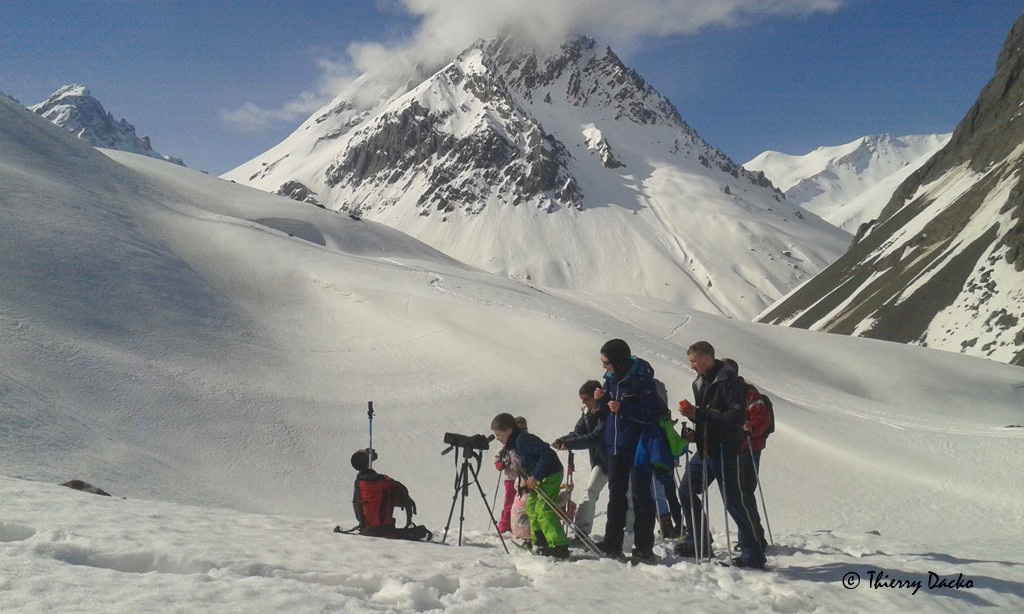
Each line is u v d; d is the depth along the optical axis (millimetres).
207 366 37250
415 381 41344
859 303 147750
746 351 72562
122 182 66125
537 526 10023
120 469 22828
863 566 9547
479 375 42719
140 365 34125
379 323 49812
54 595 5559
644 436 9578
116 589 5855
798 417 41219
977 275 128750
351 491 28562
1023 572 9906
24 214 47156
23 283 38344
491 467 31844
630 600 7281
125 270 45656
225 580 6430
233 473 27109
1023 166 146750
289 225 81125
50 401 26797
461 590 7035
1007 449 37531
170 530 8688
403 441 33375
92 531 7902
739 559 9359
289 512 24359
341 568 7578
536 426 37375
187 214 64688
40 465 20688
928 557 10828
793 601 7469
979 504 29391
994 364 82438
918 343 124062
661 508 12250
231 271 54531
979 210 148125
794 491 31156
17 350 30531
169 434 28484
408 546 9703
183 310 44062
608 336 50719
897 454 36656
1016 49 196125
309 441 31766
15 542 6938
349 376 41156
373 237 88375
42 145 65000
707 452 9195
